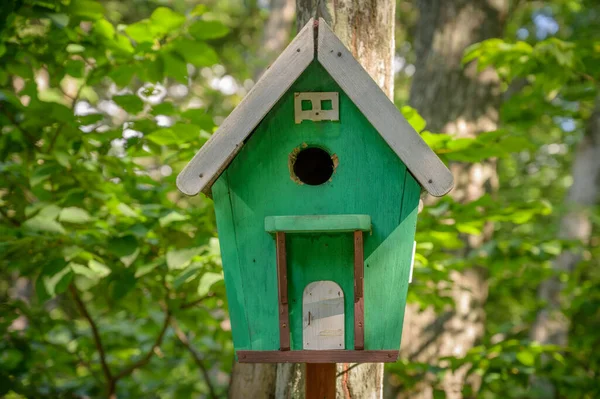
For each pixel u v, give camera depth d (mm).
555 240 4328
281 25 10352
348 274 2346
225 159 2328
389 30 2951
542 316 8586
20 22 3361
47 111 3191
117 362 5074
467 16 5422
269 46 10234
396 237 2359
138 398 4773
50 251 3154
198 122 3379
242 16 13086
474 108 5273
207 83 11867
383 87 2910
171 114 3381
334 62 2332
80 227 3395
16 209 3623
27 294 6566
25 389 3992
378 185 2379
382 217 2371
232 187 2408
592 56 4621
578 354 5613
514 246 4316
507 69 5156
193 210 3516
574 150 10500
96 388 4438
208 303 4102
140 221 3316
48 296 3008
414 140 2301
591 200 9078
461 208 3719
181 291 3785
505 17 5586
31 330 4402
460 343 5027
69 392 4262
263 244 2389
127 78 3533
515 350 3943
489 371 3910
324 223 2252
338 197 2389
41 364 4383
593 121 9102
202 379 5652
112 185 3537
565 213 8711
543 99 6230
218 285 3459
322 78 2389
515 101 6168
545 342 8539
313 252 2355
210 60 3404
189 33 3299
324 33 2340
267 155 2412
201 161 2330
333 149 2396
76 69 3547
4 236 3184
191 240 3457
